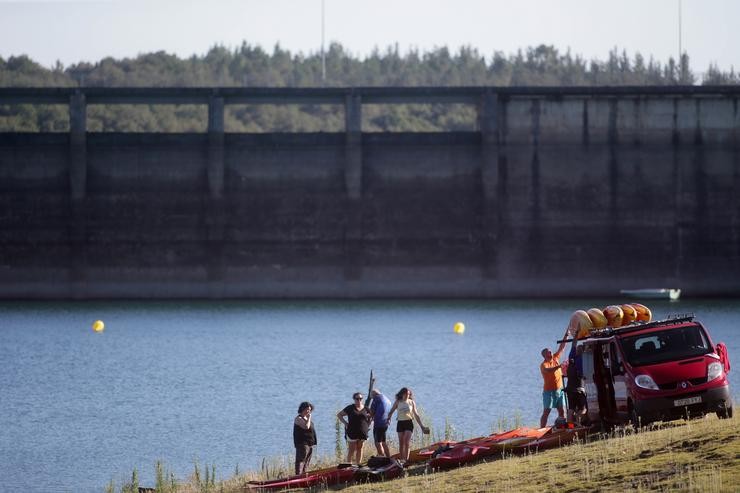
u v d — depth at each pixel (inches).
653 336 4596.5
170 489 5142.7
